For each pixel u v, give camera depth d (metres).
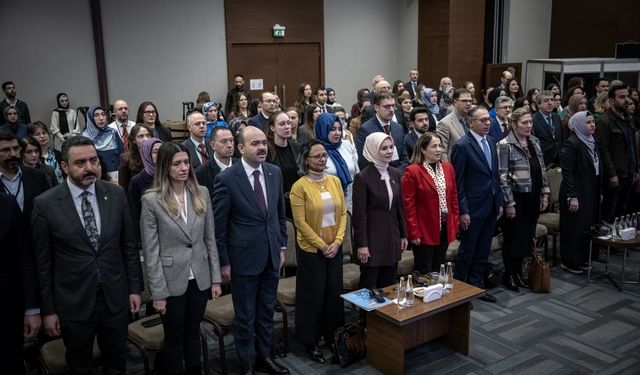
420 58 10.70
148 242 2.72
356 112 7.26
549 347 3.55
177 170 2.75
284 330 3.44
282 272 3.92
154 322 3.04
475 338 3.68
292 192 3.25
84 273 2.54
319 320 3.35
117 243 2.66
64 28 8.31
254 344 3.21
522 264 4.75
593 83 9.64
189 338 2.93
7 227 2.49
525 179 4.16
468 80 10.39
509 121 4.30
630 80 9.82
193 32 9.19
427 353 3.49
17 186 2.99
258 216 3.01
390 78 11.20
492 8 10.82
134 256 2.75
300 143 4.78
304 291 3.31
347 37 10.55
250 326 3.08
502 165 4.20
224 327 3.12
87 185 2.53
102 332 2.66
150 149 3.45
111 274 2.62
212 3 9.27
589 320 3.92
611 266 4.98
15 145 2.91
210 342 3.67
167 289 2.73
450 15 9.96
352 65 10.71
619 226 4.51
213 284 2.92
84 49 8.48
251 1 9.54
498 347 3.55
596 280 4.66
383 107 4.41
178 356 2.86
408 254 4.12
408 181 3.73
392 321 3.00
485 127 4.00
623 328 3.80
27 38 8.16
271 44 9.88
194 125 4.21
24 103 7.92
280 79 10.07
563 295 4.36
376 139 3.41
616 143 4.91
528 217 4.30
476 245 4.21
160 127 5.52
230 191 2.98
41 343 2.99
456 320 3.48
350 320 3.90
